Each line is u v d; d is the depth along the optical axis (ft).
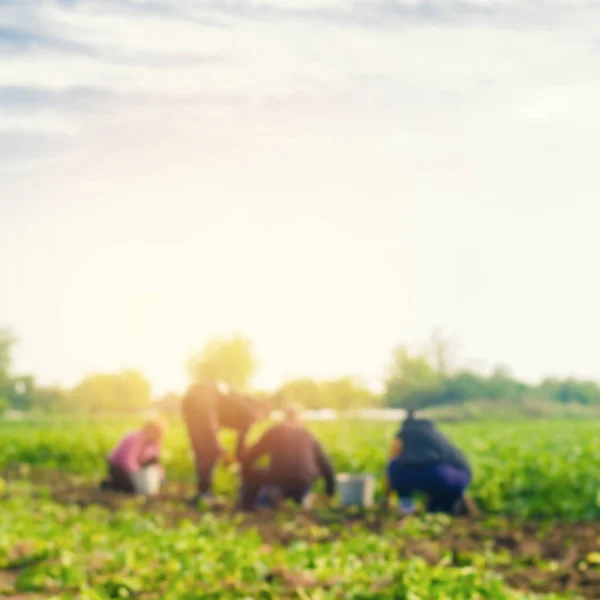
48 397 331.77
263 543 41.37
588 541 43.68
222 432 90.84
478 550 40.93
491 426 102.06
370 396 306.14
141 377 336.70
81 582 31.30
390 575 32.35
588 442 71.97
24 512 47.01
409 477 51.24
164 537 39.04
